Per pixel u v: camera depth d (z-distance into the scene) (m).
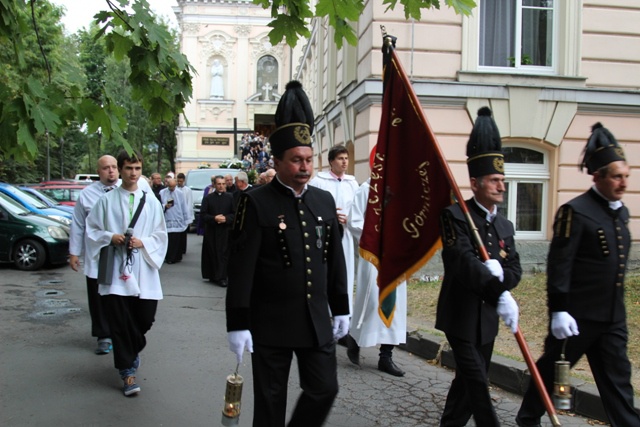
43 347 6.17
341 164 6.50
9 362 5.64
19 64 3.54
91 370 5.44
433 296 8.29
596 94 10.07
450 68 9.83
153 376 5.30
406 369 5.70
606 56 10.20
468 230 3.43
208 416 4.42
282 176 3.20
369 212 4.04
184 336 6.69
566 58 10.12
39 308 8.07
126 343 4.78
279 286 3.12
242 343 3.04
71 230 5.93
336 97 14.17
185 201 12.97
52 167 41.25
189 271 11.81
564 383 3.46
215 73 41.62
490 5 10.19
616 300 3.51
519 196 10.32
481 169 3.51
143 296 4.87
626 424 3.47
